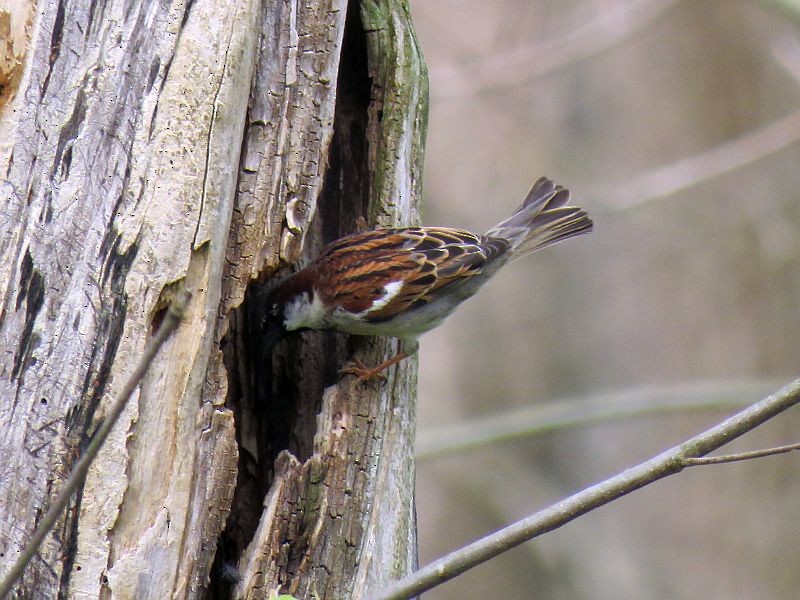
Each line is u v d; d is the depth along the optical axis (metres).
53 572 6.99
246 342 9.52
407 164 9.93
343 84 9.80
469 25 19.16
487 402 19.14
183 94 7.74
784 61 15.41
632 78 18.70
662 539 18.12
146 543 7.20
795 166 17.77
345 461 8.66
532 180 18.66
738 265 18.12
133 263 7.45
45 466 7.10
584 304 18.94
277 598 6.46
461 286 11.06
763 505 17.55
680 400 14.12
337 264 9.72
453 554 7.02
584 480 19.03
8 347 7.27
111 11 7.86
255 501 9.22
